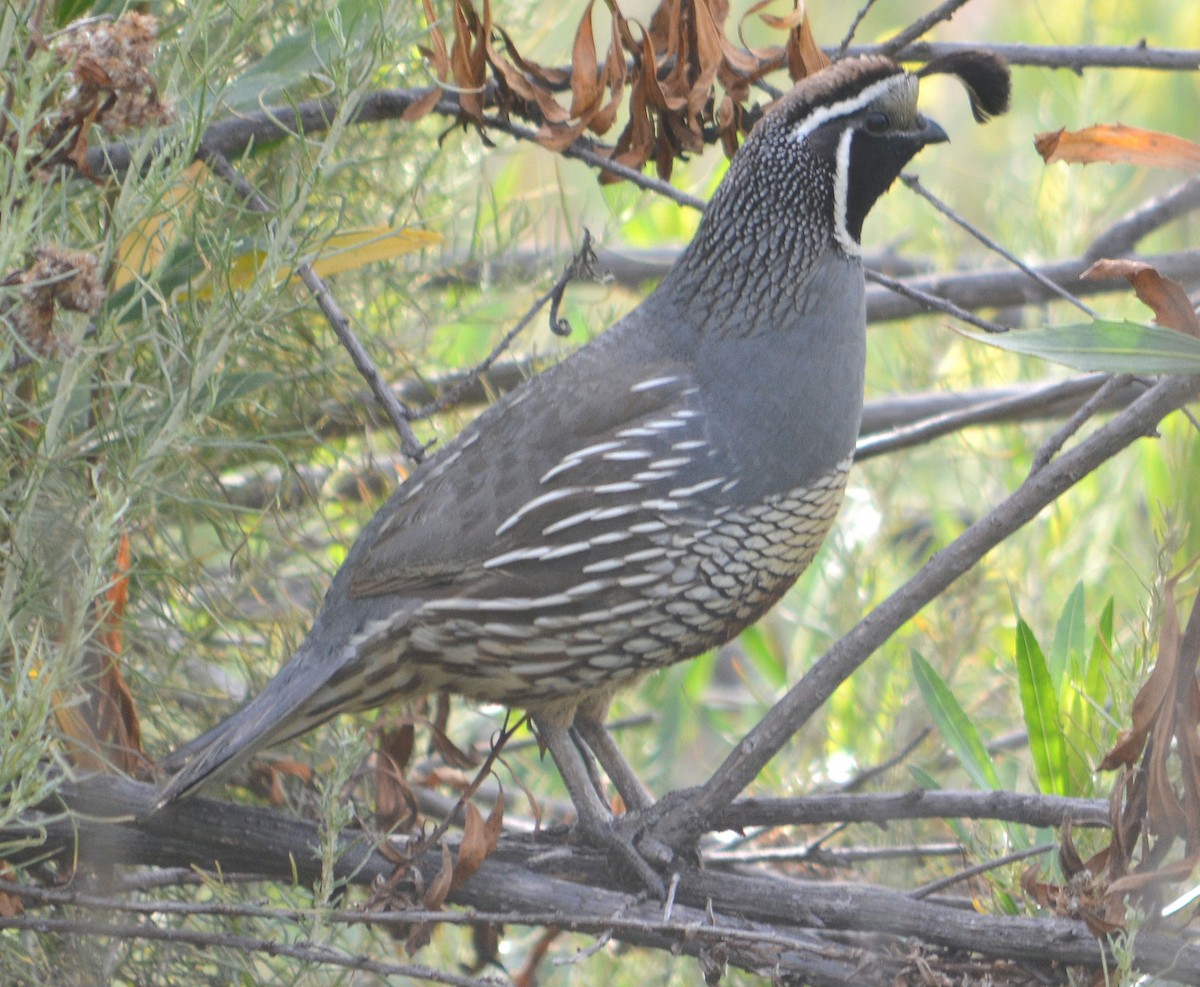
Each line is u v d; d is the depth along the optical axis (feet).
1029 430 36.09
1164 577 21.81
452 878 20.44
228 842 20.83
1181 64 25.34
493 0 29.09
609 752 24.41
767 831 29.22
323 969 22.57
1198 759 18.66
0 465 19.76
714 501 22.41
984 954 19.58
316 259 20.94
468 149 30.14
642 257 34.30
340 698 22.81
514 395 23.59
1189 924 19.65
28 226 17.34
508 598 22.21
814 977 19.54
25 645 20.11
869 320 33.09
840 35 44.65
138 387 19.79
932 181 41.93
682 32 24.67
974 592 30.86
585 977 27.50
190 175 22.99
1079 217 36.58
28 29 18.81
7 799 19.65
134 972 22.85
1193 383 18.58
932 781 22.18
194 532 27.50
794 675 31.37
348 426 28.55
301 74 22.25
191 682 25.76
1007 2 43.70
